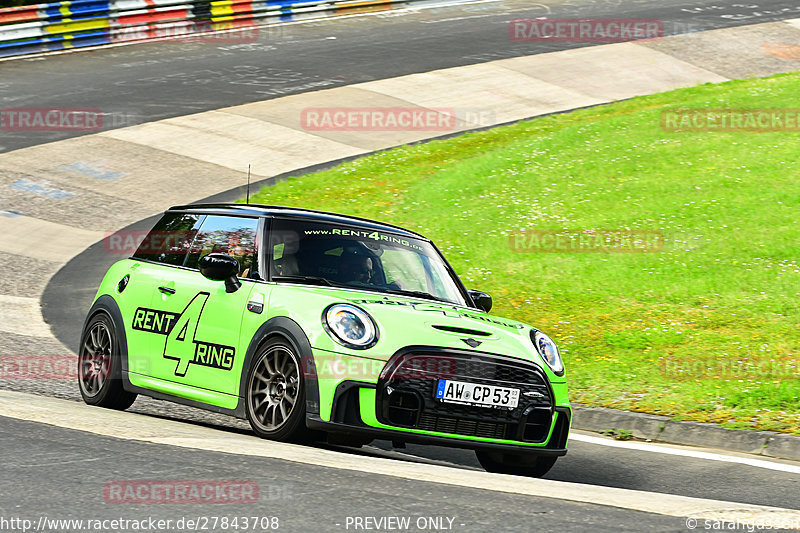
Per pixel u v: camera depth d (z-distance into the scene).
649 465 26.30
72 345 39.75
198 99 85.44
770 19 115.19
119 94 86.44
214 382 23.94
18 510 15.37
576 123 77.00
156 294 26.17
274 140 76.38
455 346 21.77
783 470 25.97
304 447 21.53
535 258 49.84
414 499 17.14
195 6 110.75
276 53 102.06
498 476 20.66
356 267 24.94
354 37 109.69
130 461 18.73
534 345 23.53
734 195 55.62
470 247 52.00
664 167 61.25
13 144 72.62
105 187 66.25
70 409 24.77
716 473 25.45
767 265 46.72
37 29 99.62
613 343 38.94
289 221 25.48
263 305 23.16
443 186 62.12
